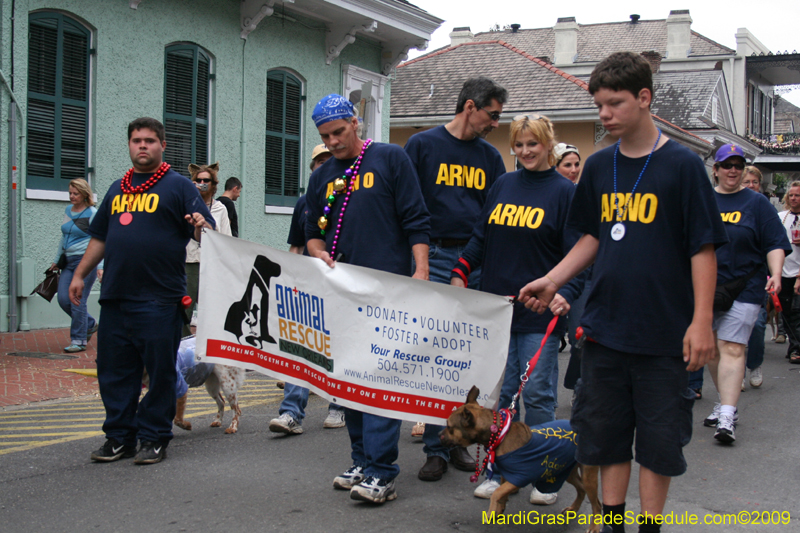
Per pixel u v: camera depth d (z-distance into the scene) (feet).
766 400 24.40
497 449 12.14
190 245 28.60
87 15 35.42
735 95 130.21
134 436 16.78
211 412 22.20
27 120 33.53
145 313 15.89
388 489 13.89
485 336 13.57
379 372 13.67
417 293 13.60
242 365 14.61
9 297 32.91
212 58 42.14
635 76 9.77
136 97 37.93
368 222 14.15
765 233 19.71
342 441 18.53
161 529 12.52
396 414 13.61
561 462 12.21
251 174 44.78
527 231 14.47
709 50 133.69
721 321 19.33
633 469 16.60
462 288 13.51
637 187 10.01
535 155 14.55
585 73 128.88
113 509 13.46
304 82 48.62
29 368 26.66
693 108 100.12
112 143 36.88
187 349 18.84
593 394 10.40
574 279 14.19
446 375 13.61
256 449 17.70
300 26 47.60
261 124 45.27
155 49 38.70
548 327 13.23
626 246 10.03
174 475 15.51
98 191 36.35
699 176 9.72
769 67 132.26
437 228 16.34
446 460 15.81
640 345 9.91
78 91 35.60
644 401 10.01
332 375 13.80
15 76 32.71
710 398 24.63
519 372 14.69
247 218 44.62
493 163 16.85
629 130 10.00
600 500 14.48
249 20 43.19
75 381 25.26
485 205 15.47
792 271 31.63
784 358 33.63
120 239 15.88
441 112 74.02
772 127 153.48
